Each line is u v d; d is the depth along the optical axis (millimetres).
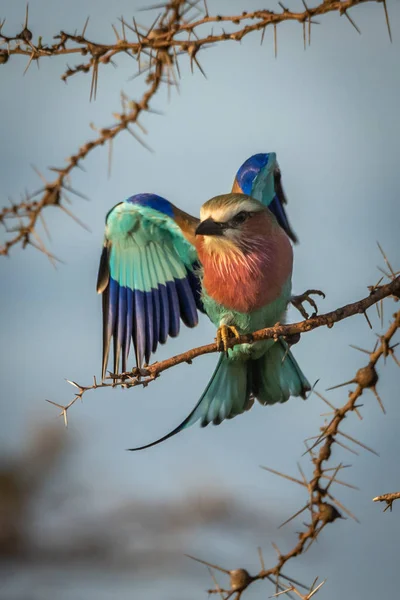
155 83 7129
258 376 10352
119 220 10414
